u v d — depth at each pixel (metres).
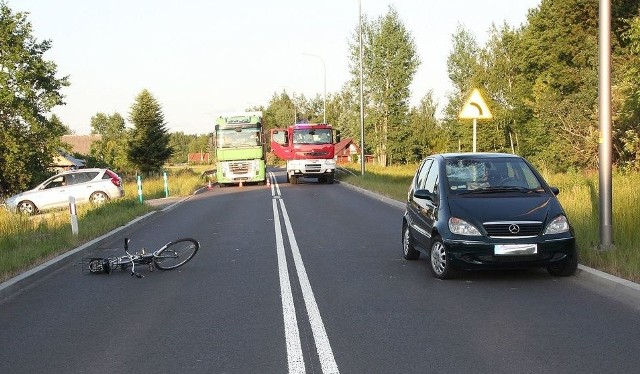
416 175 10.85
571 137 31.50
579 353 5.37
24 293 8.63
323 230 14.84
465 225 8.34
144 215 18.88
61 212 19.53
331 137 37.31
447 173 9.38
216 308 7.40
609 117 9.06
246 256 11.26
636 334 5.88
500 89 57.25
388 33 57.75
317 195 27.45
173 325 6.68
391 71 58.16
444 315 6.75
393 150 59.56
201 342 6.03
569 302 7.17
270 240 13.31
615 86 24.83
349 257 10.84
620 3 36.72
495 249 8.12
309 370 5.14
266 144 39.66
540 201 8.70
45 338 6.34
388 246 12.07
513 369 5.02
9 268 9.62
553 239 8.19
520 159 9.71
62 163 69.75
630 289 7.23
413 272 9.33
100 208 19.72
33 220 16.88
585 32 42.97
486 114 13.58
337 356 5.47
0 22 40.62
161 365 5.38
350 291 8.10
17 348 6.02
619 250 8.76
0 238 12.87
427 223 9.20
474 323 6.41
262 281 8.94
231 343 5.96
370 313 6.93
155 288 8.72
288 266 10.09
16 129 41.47
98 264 9.88
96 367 5.38
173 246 10.21
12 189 41.50
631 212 10.64
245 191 32.16
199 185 37.03
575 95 33.19
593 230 10.17
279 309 7.26
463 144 63.66
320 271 9.59
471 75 65.19
